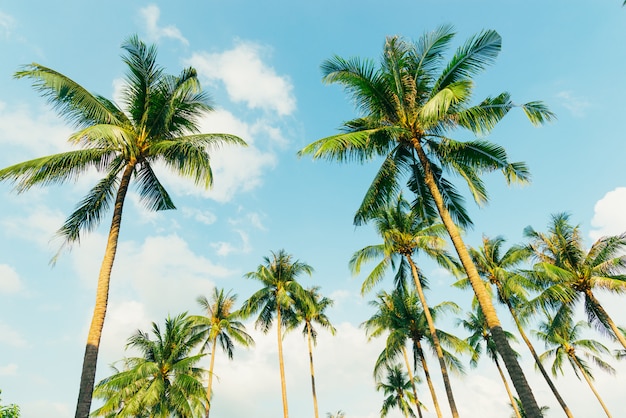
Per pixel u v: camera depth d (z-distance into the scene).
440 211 12.31
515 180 13.09
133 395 24.59
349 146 13.20
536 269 22.45
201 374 28.42
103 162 12.21
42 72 10.20
